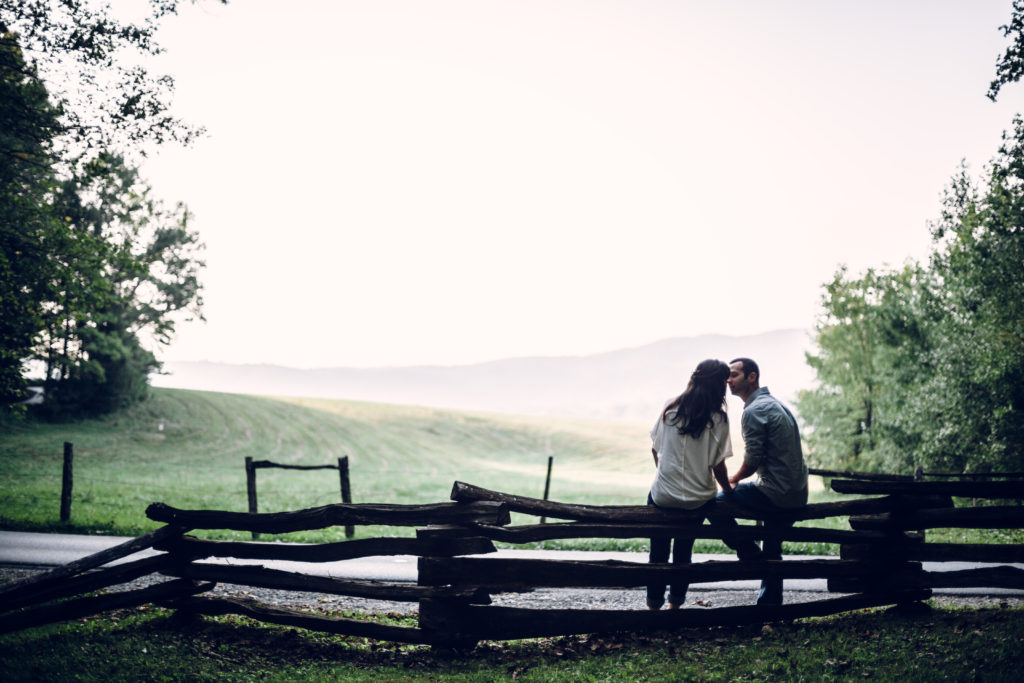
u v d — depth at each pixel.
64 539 11.53
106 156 15.88
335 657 6.14
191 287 51.81
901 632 6.23
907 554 6.77
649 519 6.38
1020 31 14.17
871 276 28.98
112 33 14.32
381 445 63.50
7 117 14.77
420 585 6.32
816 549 12.72
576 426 84.56
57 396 47.53
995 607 7.18
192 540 6.81
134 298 49.81
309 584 6.54
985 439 18.69
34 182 16.28
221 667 5.77
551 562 6.23
